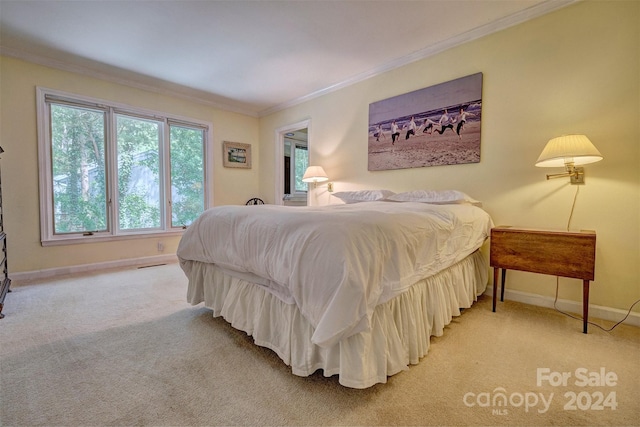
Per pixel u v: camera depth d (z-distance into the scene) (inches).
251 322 64.7
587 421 42.6
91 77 129.8
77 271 127.3
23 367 55.6
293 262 49.3
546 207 87.5
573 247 71.1
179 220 160.9
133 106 141.8
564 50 83.6
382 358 48.0
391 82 124.0
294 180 223.1
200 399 47.1
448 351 62.2
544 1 84.6
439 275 70.7
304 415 43.6
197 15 91.2
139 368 55.7
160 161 153.6
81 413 43.8
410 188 118.6
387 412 44.3
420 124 114.0
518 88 91.7
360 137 136.3
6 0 83.0
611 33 76.8
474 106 100.1
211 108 171.0
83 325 74.5
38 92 116.9
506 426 41.6
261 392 48.8
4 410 44.2
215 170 173.9
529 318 79.5
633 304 75.7
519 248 78.7
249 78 138.5
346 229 47.6
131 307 87.3
